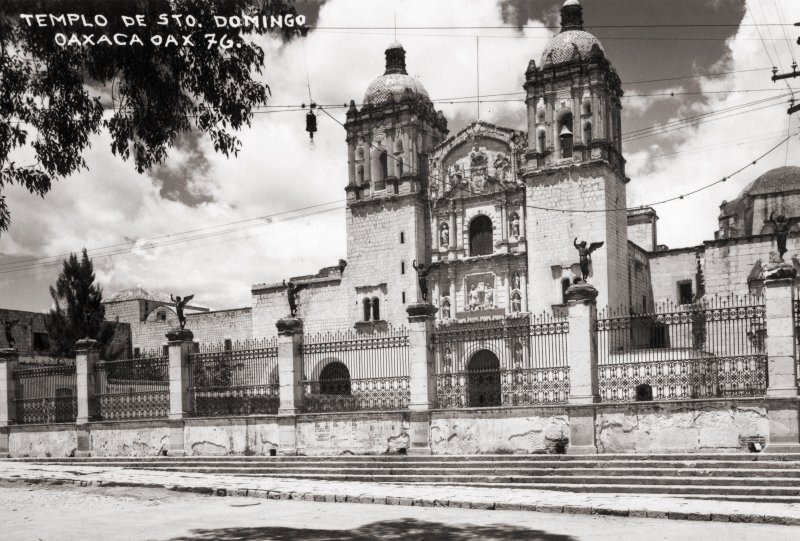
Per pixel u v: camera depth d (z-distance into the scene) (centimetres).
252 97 1672
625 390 2745
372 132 7412
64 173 1609
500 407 2841
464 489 2372
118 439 3581
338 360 3284
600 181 6212
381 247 7206
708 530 1683
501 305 6725
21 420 3934
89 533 1797
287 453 3192
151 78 1622
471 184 7000
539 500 2066
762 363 2531
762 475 2206
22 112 1555
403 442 2991
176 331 3500
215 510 2128
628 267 6600
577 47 6500
